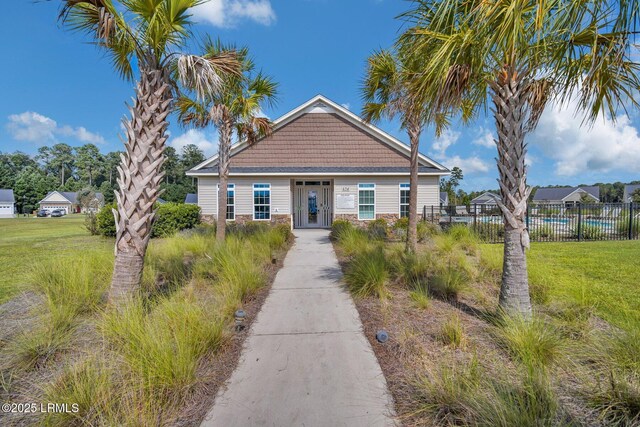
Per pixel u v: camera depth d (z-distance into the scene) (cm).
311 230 1461
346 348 323
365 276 505
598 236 1179
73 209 6231
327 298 482
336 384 262
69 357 289
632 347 271
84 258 544
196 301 410
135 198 361
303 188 1589
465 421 206
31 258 754
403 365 284
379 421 219
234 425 216
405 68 459
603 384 240
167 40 375
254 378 271
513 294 354
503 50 305
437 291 480
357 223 1493
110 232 1191
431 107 343
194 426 214
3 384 252
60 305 355
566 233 1218
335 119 1563
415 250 757
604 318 376
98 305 395
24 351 281
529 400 214
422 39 347
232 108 862
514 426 193
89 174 8881
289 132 1557
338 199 1497
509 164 355
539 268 628
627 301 434
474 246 846
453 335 314
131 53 395
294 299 479
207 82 393
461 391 228
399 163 1564
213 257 630
